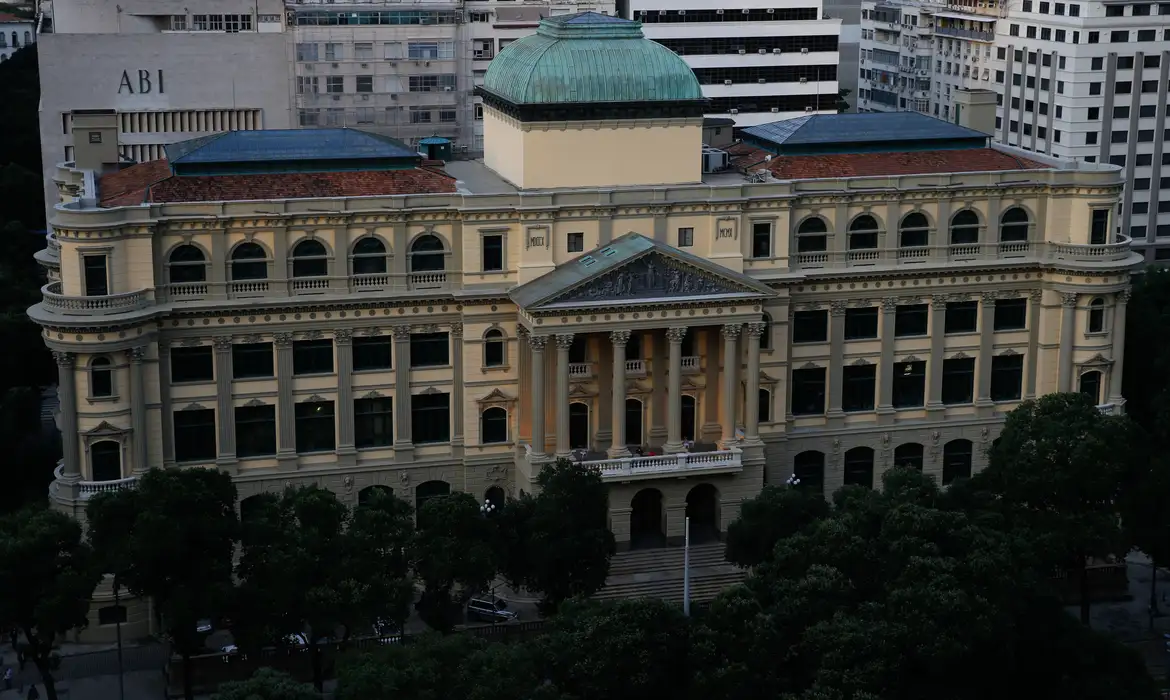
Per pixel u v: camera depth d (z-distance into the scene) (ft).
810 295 604.08
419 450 579.89
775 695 452.35
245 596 483.51
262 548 492.13
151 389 549.54
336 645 514.68
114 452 548.31
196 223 546.26
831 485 619.26
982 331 622.13
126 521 492.13
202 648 508.12
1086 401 550.77
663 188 579.48
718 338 587.68
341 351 565.53
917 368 622.13
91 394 540.52
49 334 538.47
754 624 452.76
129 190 564.30
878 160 618.44
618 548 573.33
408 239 565.53
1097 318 623.36
